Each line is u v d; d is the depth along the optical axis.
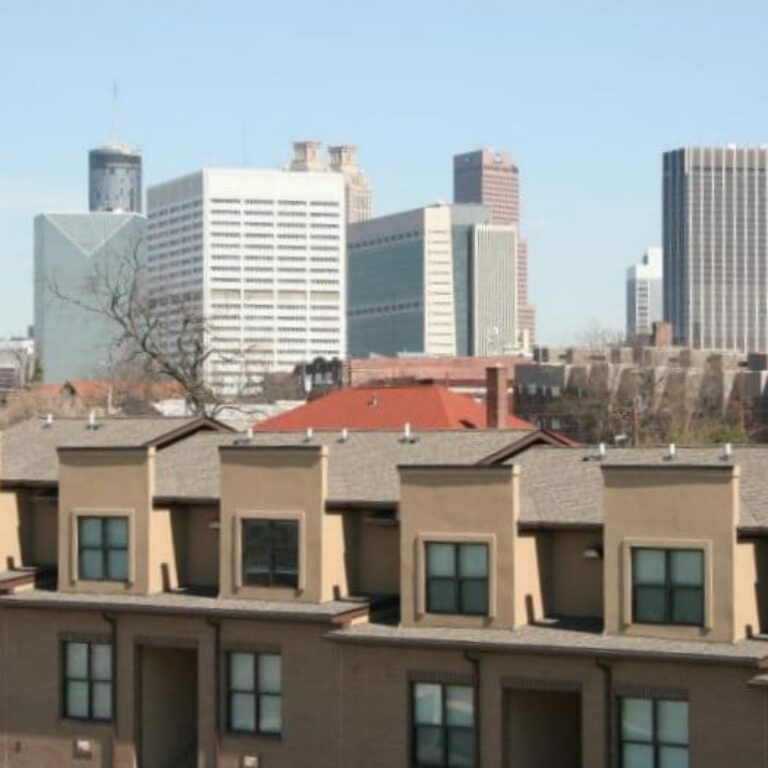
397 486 69.56
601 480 66.62
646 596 62.09
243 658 69.56
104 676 72.56
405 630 65.94
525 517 65.56
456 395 130.00
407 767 65.56
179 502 72.69
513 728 64.12
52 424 81.44
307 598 68.44
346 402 127.56
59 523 73.81
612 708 61.69
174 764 73.25
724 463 63.50
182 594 71.69
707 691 59.94
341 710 66.88
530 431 73.31
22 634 74.06
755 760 59.09
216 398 162.00
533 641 62.81
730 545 60.47
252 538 69.75
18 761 73.88
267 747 68.62
